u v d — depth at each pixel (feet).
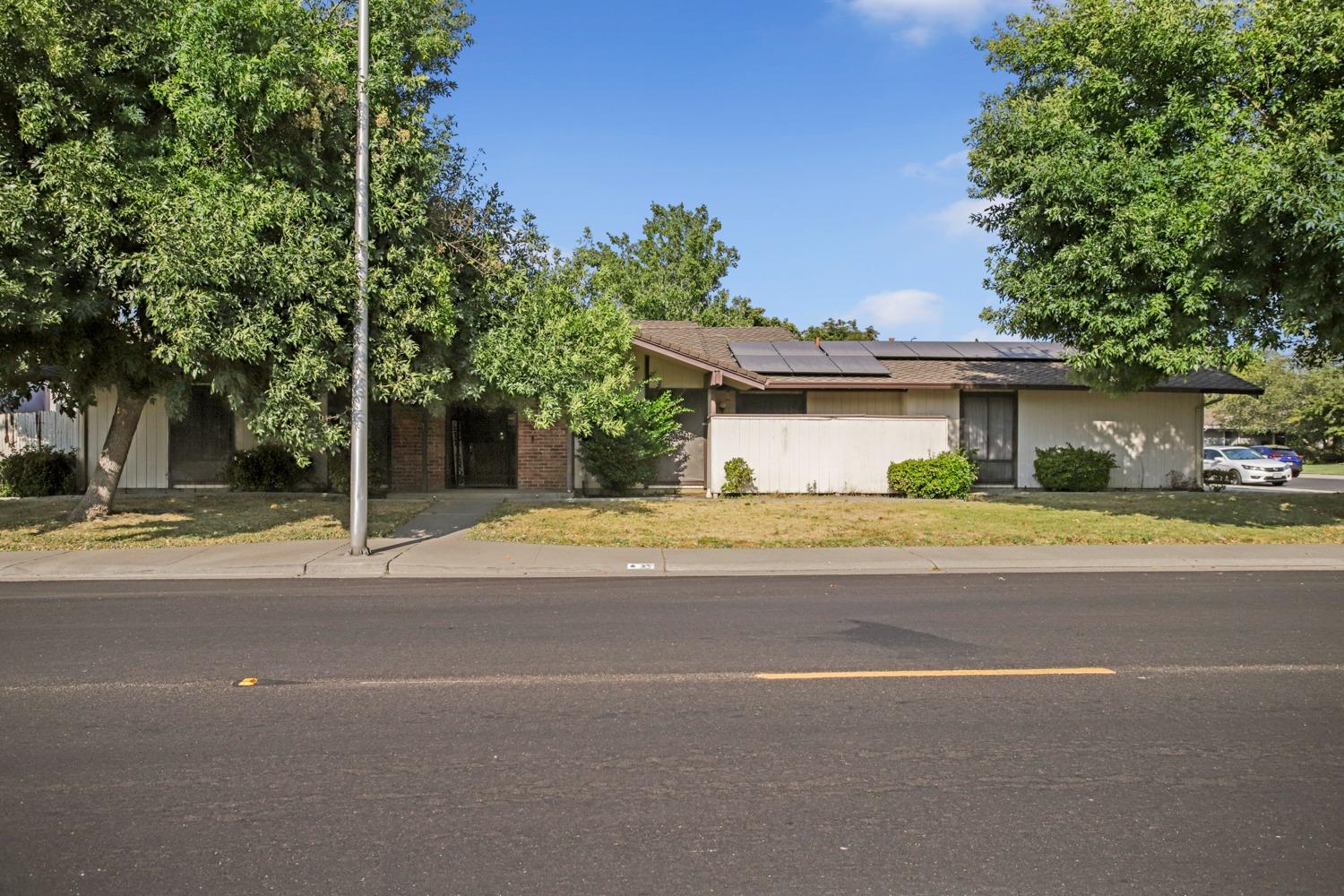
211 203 37.17
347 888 11.44
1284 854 12.39
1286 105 46.85
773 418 65.41
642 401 64.23
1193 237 42.83
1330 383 166.71
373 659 22.89
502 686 20.34
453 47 49.39
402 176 42.96
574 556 41.55
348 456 61.82
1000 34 63.72
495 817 13.51
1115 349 46.34
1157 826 13.24
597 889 11.41
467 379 46.26
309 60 40.45
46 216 36.60
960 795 14.33
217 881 11.64
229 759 15.87
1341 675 21.33
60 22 37.50
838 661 22.57
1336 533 48.14
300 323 38.09
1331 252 39.81
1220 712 18.44
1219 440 192.24
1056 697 19.48
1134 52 47.57
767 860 12.17
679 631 26.27
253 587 34.76
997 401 73.82
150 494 64.49
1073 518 52.75
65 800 14.15
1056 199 47.44
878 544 45.42
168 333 37.55
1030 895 11.28
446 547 43.37
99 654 23.38
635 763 15.66
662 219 164.55
